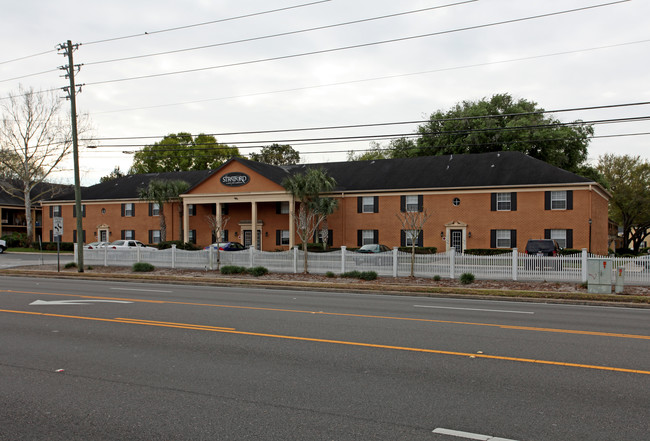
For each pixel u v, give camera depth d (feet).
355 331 33.42
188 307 44.96
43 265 106.93
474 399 19.69
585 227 112.27
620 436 16.20
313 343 29.63
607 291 58.39
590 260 59.21
